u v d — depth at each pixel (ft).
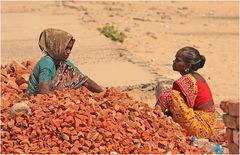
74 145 44.88
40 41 55.88
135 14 167.63
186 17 166.20
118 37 119.75
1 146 44.55
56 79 55.57
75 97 51.42
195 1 199.82
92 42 109.29
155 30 141.38
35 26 135.95
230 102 42.45
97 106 49.88
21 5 180.24
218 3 195.52
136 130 47.37
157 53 111.75
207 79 91.15
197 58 52.54
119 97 52.95
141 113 49.98
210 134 51.72
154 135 47.24
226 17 167.12
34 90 55.11
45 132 45.68
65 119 46.37
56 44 55.11
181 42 126.41
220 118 61.87
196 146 47.83
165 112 53.21
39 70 54.90
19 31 127.44
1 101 52.24
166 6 188.65
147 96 72.59
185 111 51.19
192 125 51.01
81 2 189.67
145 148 44.88
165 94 52.13
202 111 52.06
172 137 47.50
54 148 44.55
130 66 86.79
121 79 77.56
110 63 89.04
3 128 46.88
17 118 47.06
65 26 134.92
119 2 193.26
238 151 41.86
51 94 52.26
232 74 95.81
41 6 179.93
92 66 86.74
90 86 57.47
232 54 114.52
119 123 47.75
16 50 102.17
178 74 86.94
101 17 156.25
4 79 60.03
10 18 151.64
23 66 63.98
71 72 56.70
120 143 45.57
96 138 45.42
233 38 134.31
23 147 44.60
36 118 46.88
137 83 74.74
